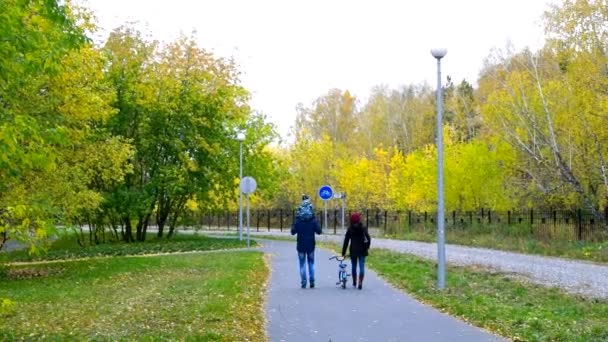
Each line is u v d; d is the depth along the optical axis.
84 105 21.80
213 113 36.66
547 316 11.37
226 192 40.19
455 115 66.69
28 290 17.27
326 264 22.47
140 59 34.22
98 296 15.32
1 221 10.41
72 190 22.19
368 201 55.59
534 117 32.12
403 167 47.78
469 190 38.22
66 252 31.22
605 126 28.11
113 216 35.88
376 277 18.42
